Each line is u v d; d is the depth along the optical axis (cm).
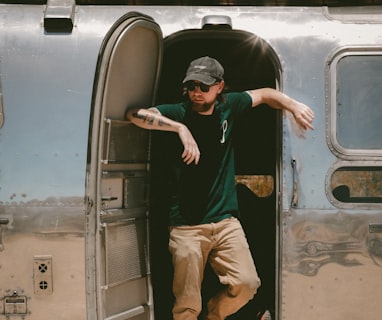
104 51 325
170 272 436
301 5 388
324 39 374
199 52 455
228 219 363
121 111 357
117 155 357
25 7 374
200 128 363
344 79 371
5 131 354
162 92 456
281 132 367
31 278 346
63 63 359
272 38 375
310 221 362
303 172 364
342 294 361
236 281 356
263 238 463
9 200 348
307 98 369
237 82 473
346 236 362
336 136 367
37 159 350
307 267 361
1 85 357
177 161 365
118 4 384
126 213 366
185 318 364
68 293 345
